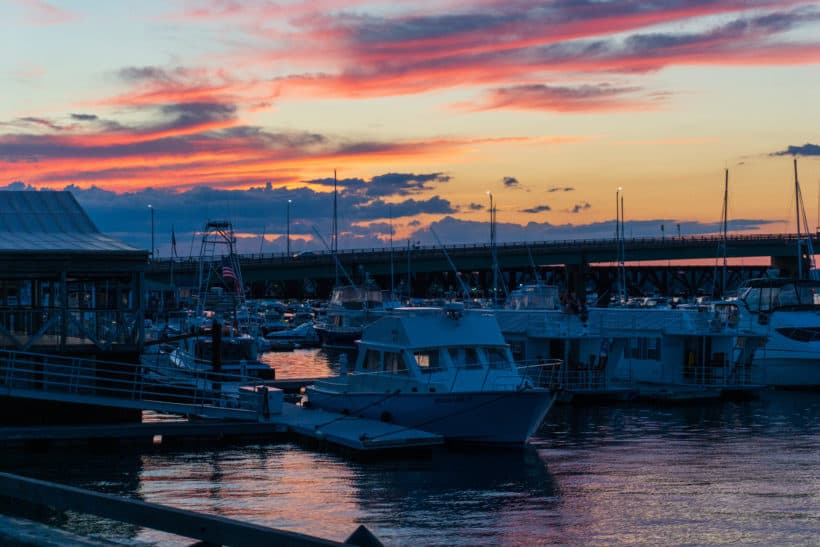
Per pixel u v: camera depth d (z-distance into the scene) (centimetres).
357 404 3969
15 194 4500
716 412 4894
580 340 5544
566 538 2416
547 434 4106
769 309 6181
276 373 7394
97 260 3828
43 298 5328
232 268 8406
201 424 3697
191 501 2761
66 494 1444
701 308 6431
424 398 3697
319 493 2881
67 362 3841
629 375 5884
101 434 3541
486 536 2428
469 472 3216
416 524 2539
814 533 2470
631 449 3716
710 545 2364
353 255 14750
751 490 2983
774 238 16688
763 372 5984
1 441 3450
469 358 3872
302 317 13938
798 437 4053
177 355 5659
